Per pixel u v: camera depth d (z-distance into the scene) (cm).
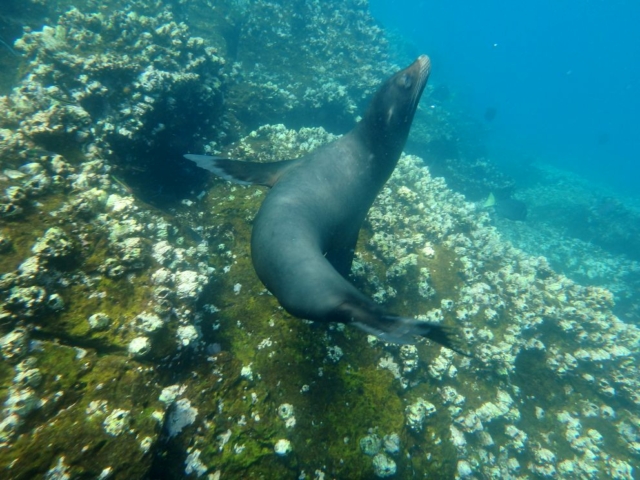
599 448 205
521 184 816
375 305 108
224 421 134
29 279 116
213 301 169
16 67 211
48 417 105
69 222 135
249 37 380
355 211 148
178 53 227
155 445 112
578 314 248
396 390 163
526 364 220
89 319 122
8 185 132
